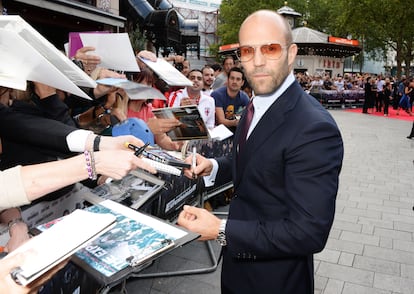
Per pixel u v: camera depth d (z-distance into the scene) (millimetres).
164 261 3164
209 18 49906
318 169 1165
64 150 1461
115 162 1117
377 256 3340
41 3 6945
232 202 1493
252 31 1281
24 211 1468
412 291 2807
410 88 16609
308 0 40281
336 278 2971
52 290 1231
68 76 1310
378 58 43625
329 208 1157
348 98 19766
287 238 1171
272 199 1309
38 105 1684
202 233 1262
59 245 827
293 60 1361
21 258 787
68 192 1658
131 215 1249
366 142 9352
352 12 26000
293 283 1381
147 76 2887
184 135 2564
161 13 12320
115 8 10016
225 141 3604
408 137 9992
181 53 14422
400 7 23719
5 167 1566
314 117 1218
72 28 9352
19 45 924
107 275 932
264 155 1281
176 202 2709
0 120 1542
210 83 5297
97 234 879
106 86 2219
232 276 1490
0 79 1022
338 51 27828
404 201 4859
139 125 2229
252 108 1442
